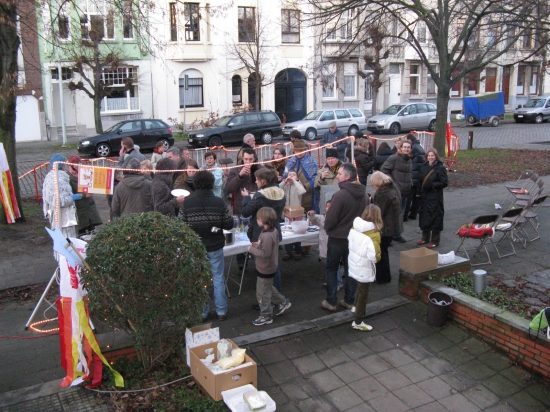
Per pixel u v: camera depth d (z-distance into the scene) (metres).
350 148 9.57
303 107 31.88
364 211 5.41
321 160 14.45
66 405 4.23
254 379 4.25
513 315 5.08
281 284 6.35
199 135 22.59
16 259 8.01
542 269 7.19
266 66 29.64
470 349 5.20
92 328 4.75
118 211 6.66
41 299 5.72
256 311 6.09
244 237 6.55
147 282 4.09
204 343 4.50
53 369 4.88
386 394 4.50
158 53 24.00
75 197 7.46
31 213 10.84
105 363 4.41
